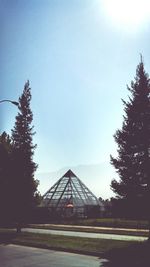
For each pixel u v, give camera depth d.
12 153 36.94
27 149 36.88
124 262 17.36
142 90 26.55
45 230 41.72
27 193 36.56
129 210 26.80
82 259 18.98
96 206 68.69
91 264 17.22
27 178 36.62
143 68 27.09
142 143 26.30
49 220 60.44
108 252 20.12
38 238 28.95
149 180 26.06
